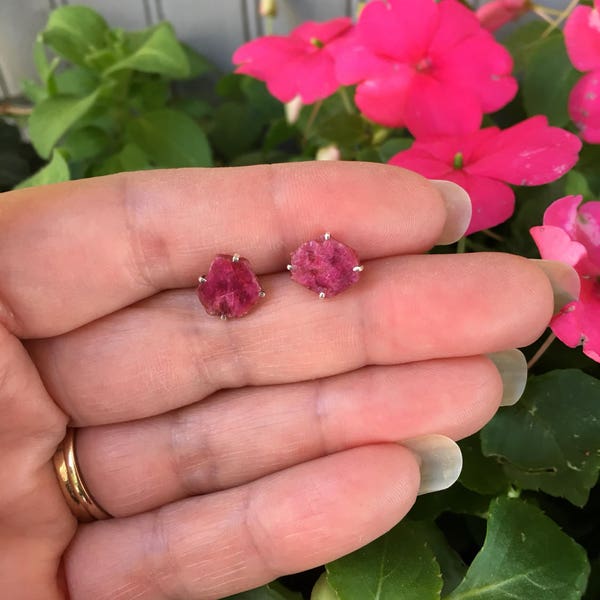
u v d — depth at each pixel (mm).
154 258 107
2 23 168
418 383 104
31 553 104
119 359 108
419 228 103
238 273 105
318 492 100
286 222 106
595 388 109
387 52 123
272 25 166
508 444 110
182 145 150
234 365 110
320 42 134
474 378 102
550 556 102
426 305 101
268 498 102
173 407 112
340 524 99
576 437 109
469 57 122
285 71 133
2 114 172
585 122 121
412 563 102
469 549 122
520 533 104
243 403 111
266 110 166
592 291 100
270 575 106
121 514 113
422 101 121
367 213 103
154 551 106
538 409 111
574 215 100
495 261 101
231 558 105
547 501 120
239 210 105
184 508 108
